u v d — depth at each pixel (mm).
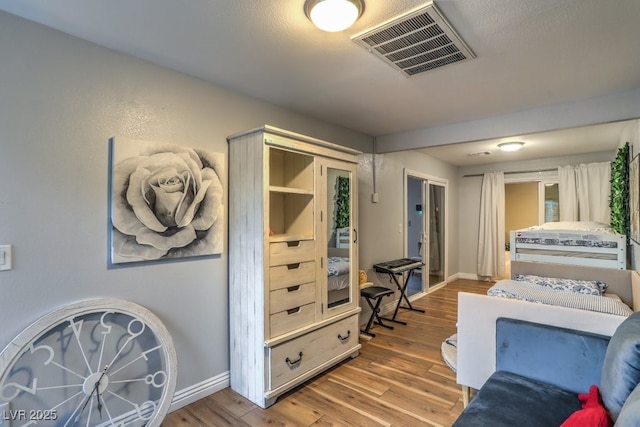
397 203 4527
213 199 2281
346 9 1440
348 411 2129
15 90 1568
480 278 6297
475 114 3066
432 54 1927
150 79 2021
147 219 1963
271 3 1462
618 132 3740
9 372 1538
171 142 2107
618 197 3594
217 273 2361
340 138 3480
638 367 1133
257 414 2100
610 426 1106
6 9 1514
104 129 1837
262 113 2676
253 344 2232
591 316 1649
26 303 1600
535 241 3404
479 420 1342
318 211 2576
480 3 1463
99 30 1683
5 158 1545
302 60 2006
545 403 1433
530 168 5648
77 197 1748
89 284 1792
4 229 1543
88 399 1784
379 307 4145
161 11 1519
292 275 2357
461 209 6512
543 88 2441
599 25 1630
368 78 2260
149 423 1912
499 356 1759
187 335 2203
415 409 2148
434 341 3334
